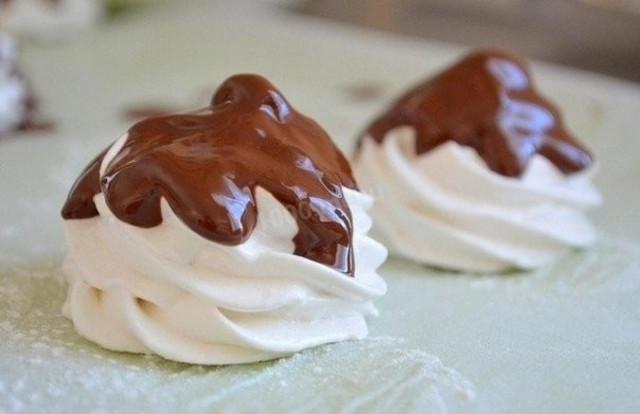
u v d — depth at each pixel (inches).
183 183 9.1
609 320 10.4
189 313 9.3
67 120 15.0
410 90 11.9
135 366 9.2
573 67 19.1
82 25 19.8
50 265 10.7
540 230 11.2
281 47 18.3
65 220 9.8
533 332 10.1
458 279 11.0
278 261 9.3
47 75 17.1
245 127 9.6
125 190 9.3
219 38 19.0
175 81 16.9
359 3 23.0
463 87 11.4
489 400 9.1
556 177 11.5
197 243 9.2
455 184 11.2
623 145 14.2
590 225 11.9
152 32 19.7
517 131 11.3
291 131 9.8
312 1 23.2
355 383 9.2
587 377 9.4
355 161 11.8
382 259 10.1
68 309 9.8
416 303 10.5
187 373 9.2
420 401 9.0
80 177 9.8
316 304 9.5
